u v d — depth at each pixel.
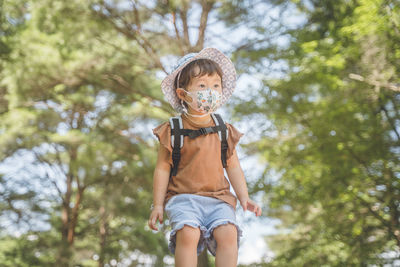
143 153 12.98
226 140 2.53
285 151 10.03
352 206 9.45
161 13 10.21
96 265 18.34
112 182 15.55
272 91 9.75
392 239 9.34
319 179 9.63
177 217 2.27
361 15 8.15
